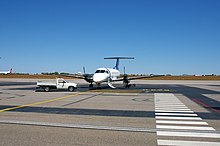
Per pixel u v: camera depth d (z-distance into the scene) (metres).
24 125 8.87
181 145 6.37
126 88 35.53
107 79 33.72
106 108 13.88
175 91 29.00
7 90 29.86
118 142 6.61
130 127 8.62
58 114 11.61
